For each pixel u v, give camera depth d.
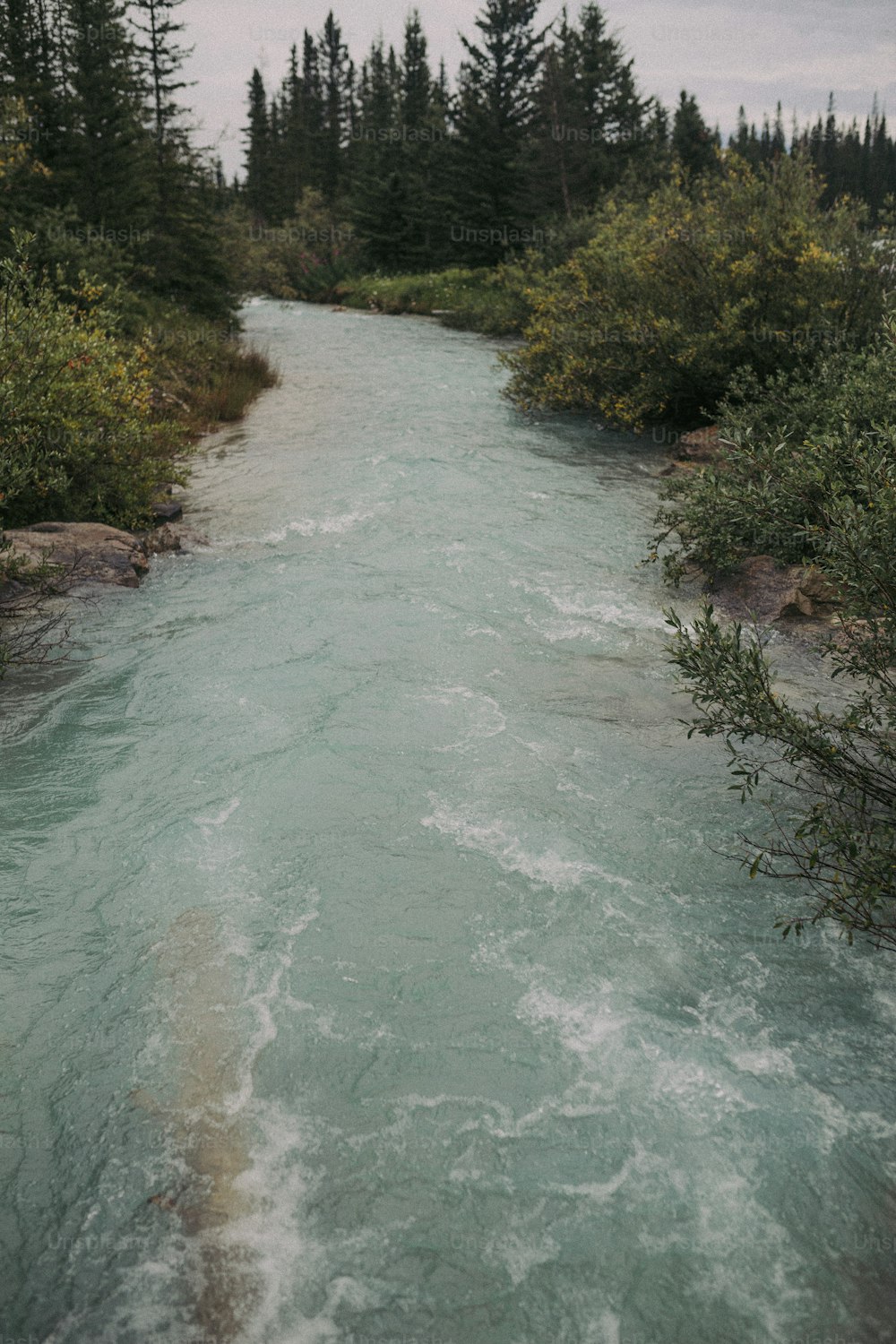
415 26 59.59
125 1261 2.96
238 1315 2.81
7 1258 2.97
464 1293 2.88
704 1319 2.80
